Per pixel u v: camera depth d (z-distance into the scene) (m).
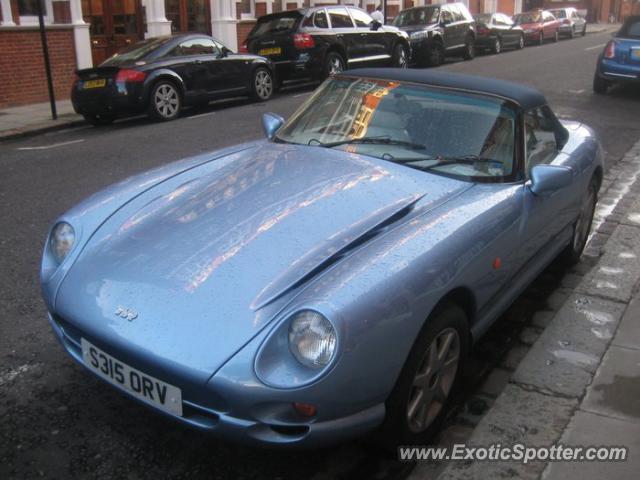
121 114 11.76
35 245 5.29
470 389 3.52
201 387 2.41
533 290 4.71
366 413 2.56
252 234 2.89
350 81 4.20
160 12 16.44
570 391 3.41
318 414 2.40
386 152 3.63
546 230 3.96
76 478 2.77
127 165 8.00
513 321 4.27
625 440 2.99
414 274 2.64
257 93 13.27
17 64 13.22
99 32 15.84
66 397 3.30
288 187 3.28
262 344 2.40
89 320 2.68
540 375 3.56
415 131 3.71
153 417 3.15
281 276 2.62
